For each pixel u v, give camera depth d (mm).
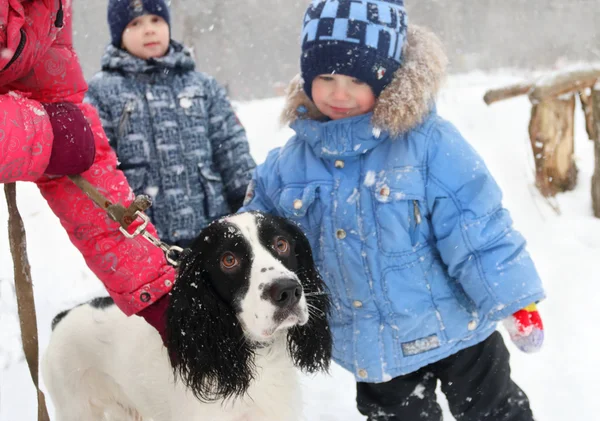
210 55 22078
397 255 2525
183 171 3717
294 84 2801
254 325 2082
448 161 2514
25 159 1894
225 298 2176
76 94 2104
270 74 22656
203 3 18859
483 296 2439
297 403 2385
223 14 21328
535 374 3297
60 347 2701
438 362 2668
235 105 8992
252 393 2262
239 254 2143
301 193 2678
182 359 2166
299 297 2080
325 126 2615
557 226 4812
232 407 2244
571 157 5324
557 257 4391
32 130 1880
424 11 22734
